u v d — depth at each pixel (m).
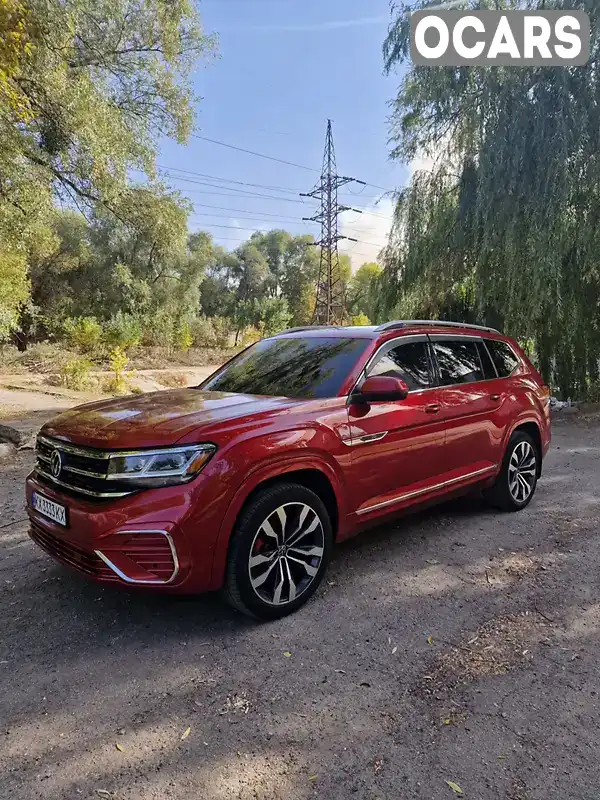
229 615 3.31
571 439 9.26
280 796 1.99
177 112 15.46
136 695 2.57
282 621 3.23
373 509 3.79
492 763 2.14
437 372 4.46
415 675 2.71
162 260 43.16
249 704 2.50
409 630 3.13
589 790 2.01
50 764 2.15
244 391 4.11
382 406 3.83
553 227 10.12
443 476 4.35
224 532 2.95
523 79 10.40
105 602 3.48
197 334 47.16
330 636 3.07
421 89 11.88
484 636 3.07
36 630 3.15
